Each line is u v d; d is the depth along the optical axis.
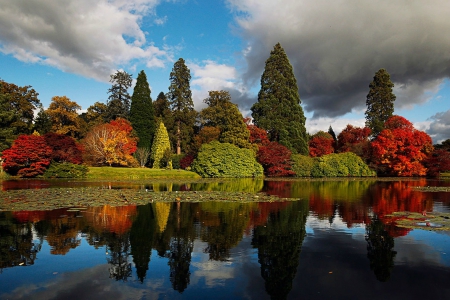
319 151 52.84
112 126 44.62
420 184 30.52
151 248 8.30
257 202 16.39
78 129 55.44
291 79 53.78
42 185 24.02
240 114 45.56
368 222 11.64
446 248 8.45
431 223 11.49
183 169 46.16
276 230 10.33
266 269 6.92
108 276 6.49
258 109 53.81
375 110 59.94
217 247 8.44
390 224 11.30
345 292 5.81
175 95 55.84
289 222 11.55
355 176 45.72
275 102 51.94
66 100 55.34
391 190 23.83
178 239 9.13
